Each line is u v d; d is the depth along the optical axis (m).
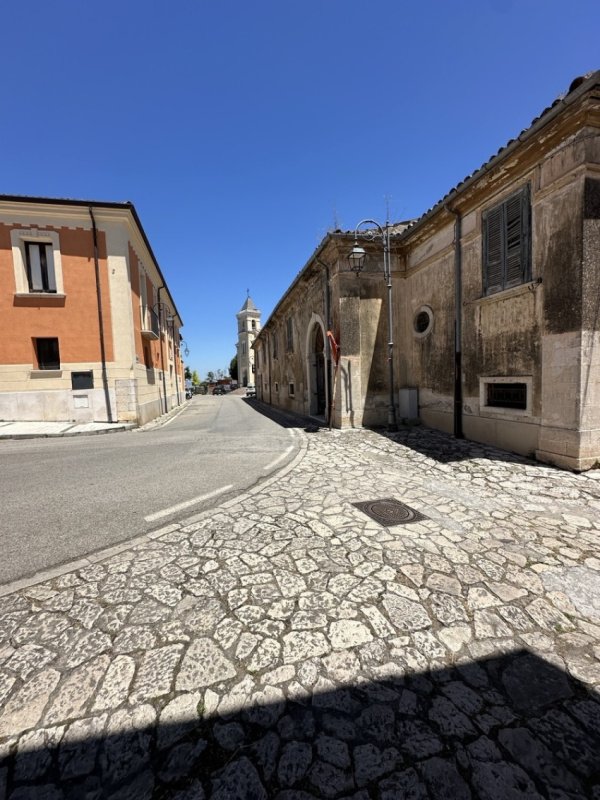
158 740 1.55
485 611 2.31
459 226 7.52
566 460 5.34
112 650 2.03
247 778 1.39
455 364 7.76
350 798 1.32
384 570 2.78
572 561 2.88
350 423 9.73
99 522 3.81
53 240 11.84
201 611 2.35
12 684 1.81
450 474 5.28
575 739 1.52
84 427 11.38
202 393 66.94
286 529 3.53
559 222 5.33
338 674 1.86
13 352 11.87
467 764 1.43
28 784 1.39
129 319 12.62
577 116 4.91
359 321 9.62
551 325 5.52
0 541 3.40
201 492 4.73
